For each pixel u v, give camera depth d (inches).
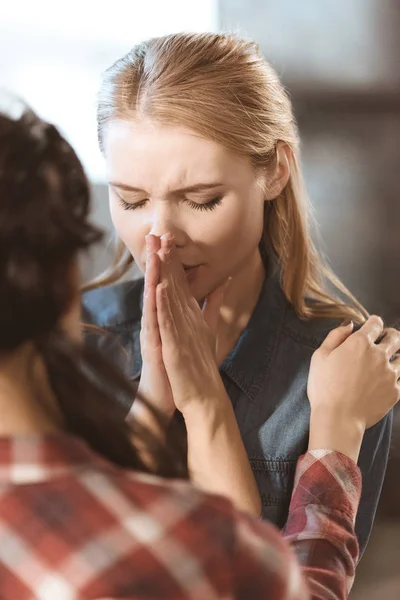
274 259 53.3
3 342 26.9
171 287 46.6
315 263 55.9
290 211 52.6
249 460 50.3
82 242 27.9
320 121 123.3
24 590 25.1
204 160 45.7
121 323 55.1
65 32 128.3
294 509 45.9
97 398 29.8
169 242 46.3
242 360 51.4
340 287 58.1
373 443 50.6
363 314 57.6
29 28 127.5
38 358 28.6
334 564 42.8
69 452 27.1
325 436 47.1
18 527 25.7
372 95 120.5
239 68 47.1
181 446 47.1
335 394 48.1
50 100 128.8
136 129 45.8
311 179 124.2
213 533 26.3
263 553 27.2
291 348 52.0
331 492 45.5
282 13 123.3
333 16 120.6
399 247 122.2
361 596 98.3
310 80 122.6
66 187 28.4
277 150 49.6
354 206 123.0
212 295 49.6
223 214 47.1
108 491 26.5
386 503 109.0
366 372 48.9
